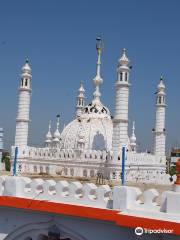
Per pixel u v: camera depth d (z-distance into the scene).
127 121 52.06
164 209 15.35
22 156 60.47
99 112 70.00
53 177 49.78
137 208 16.11
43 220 18.75
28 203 18.78
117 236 16.59
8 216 19.91
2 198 19.53
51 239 18.34
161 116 63.25
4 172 56.81
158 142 63.09
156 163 57.69
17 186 19.80
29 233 19.42
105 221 16.62
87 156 55.16
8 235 19.78
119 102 51.75
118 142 51.44
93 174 53.53
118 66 52.28
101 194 17.36
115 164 49.94
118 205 16.39
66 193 18.66
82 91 78.50
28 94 61.41
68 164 56.62
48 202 18.27
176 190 15.23
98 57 72.56
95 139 65.12
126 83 51.56
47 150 60.31
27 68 61.00
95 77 72.38
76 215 17.27
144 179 49.31
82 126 66.88
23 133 61.12
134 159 52.84
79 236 17.64
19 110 61.09
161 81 63.88
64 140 67.38
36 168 60.56
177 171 15.44
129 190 16.36
